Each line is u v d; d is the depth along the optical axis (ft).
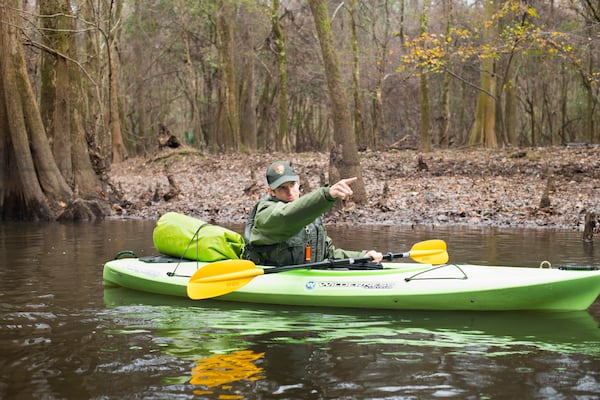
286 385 11.64
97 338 14.70
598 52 92.63
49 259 26.84
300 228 17.97
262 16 116.16
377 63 104.06
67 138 51.67
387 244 30.30
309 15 116.78
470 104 142.41
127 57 135.23
